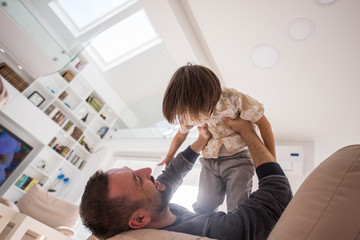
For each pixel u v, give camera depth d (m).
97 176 0.68
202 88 0.97
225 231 0.57
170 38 2.76
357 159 0.34
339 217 0.29
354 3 2.04
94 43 4.63
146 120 4.62
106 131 5.20
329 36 2.29
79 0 2.59
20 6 2.54
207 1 2.46
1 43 3.18
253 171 1.21
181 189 3.29
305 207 0.35
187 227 0.62
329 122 3.07
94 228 0.62
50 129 4.04
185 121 1.04
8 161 3.72
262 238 0.54
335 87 2.67
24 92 3.88
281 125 3.39
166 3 2.45
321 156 3.73
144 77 4.84
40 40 2.79
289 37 2.44
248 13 2.41
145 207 0.65
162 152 4.20
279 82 2.87
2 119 3.70
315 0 2.12
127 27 4.42
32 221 0.97
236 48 2.75
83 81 4.86
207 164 1.35
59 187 4.34
